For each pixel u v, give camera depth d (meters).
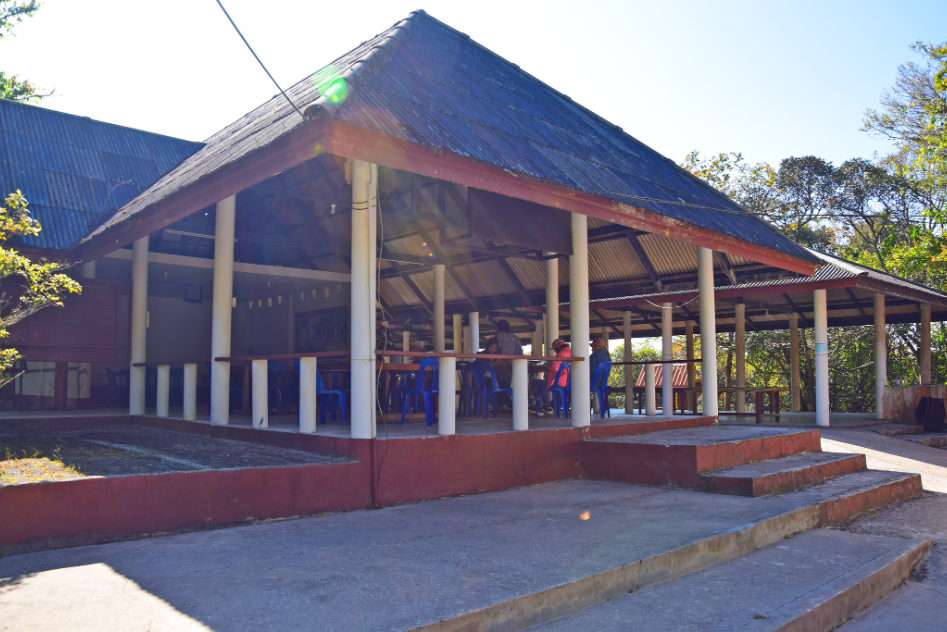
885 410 15.21
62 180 10.91
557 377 9.33
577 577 3.87
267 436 6.91
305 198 8.39
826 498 6.45
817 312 13.78
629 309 15.67
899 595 4.82
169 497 4.87
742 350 16.05
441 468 6.33
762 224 11.34
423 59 8.30
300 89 9.27
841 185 28.83
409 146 5.40
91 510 4.55
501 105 8.32
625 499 6.30
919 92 26.98
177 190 6.70
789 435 8.48
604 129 11.11
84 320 9.59
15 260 6.42
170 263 10.39
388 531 4.97
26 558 4.18
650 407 10.88
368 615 3.24
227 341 7.79
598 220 10.59
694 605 3.96
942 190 25.56
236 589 3.61
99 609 3.29
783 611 3.86
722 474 6.75
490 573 3.92
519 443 7.03
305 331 12.73
